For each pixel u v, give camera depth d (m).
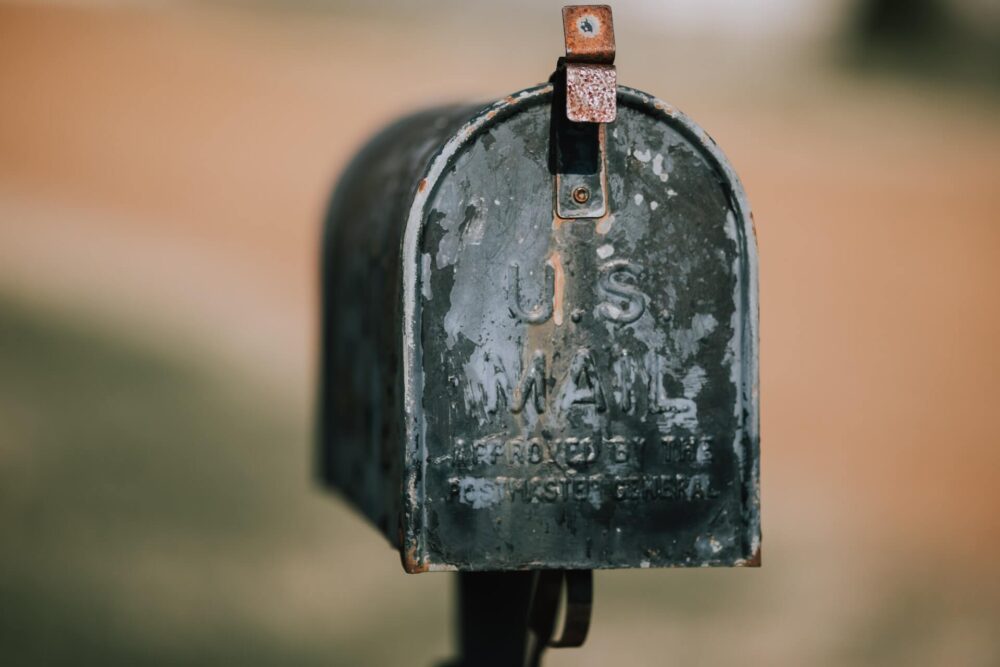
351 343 1.20
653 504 1.05
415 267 1.04
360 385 1.17
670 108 1.05
